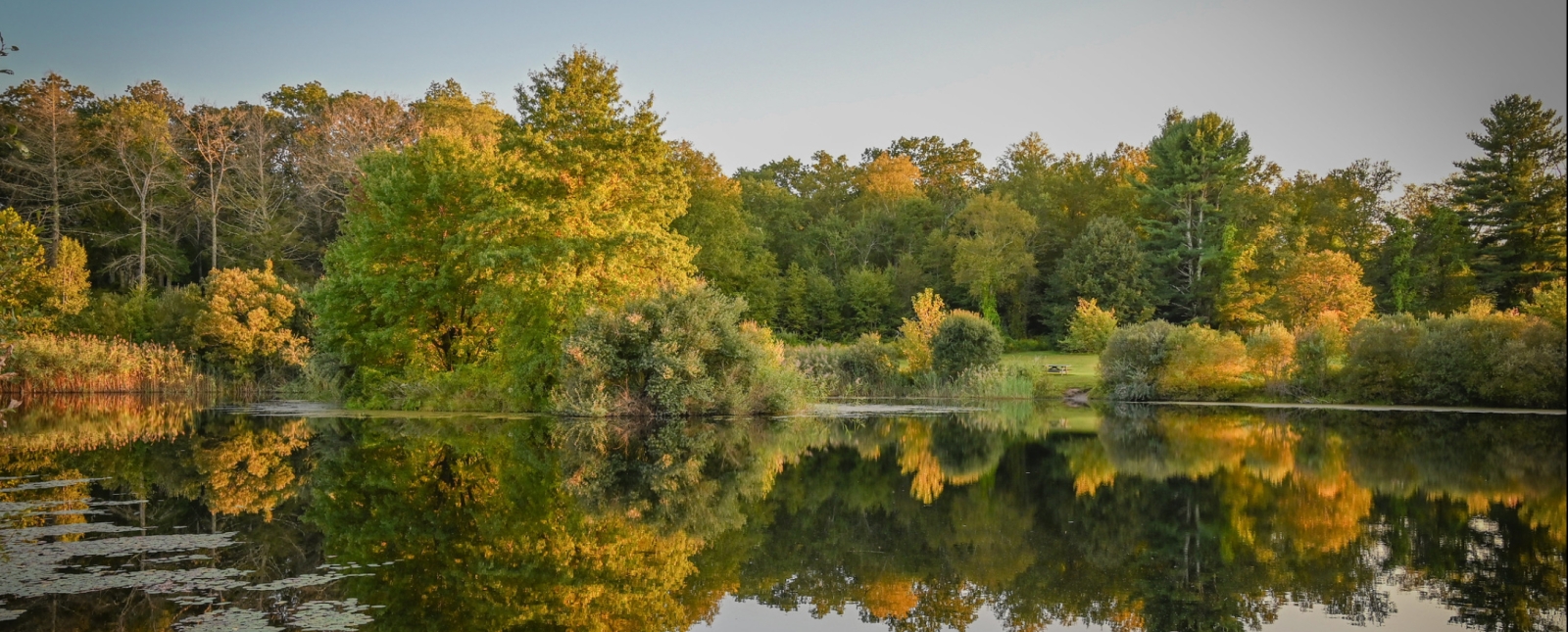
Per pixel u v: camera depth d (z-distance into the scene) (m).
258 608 7.35
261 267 55.62
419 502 12.33
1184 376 32.97
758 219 73.12
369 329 31.47
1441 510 11.47
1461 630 6.84
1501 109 42.88
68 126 54.88
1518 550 9.38
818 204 82.31
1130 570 8.86
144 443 19.06
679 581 8.59
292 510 11.66
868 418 26.17
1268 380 32.25
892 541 10.25
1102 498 12.66
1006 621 7.36
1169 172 58.84
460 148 30.64
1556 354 25.81
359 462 16.25
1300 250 50.25
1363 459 16.25
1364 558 9.17
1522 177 41.09
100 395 36.00
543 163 28.05
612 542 10.18
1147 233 59.69
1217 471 14.92
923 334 38.62
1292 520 11.02
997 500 12.61
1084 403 32.59
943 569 9.02
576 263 27.59
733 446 19.14
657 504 12.41
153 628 6.75
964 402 33.66
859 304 63.34
